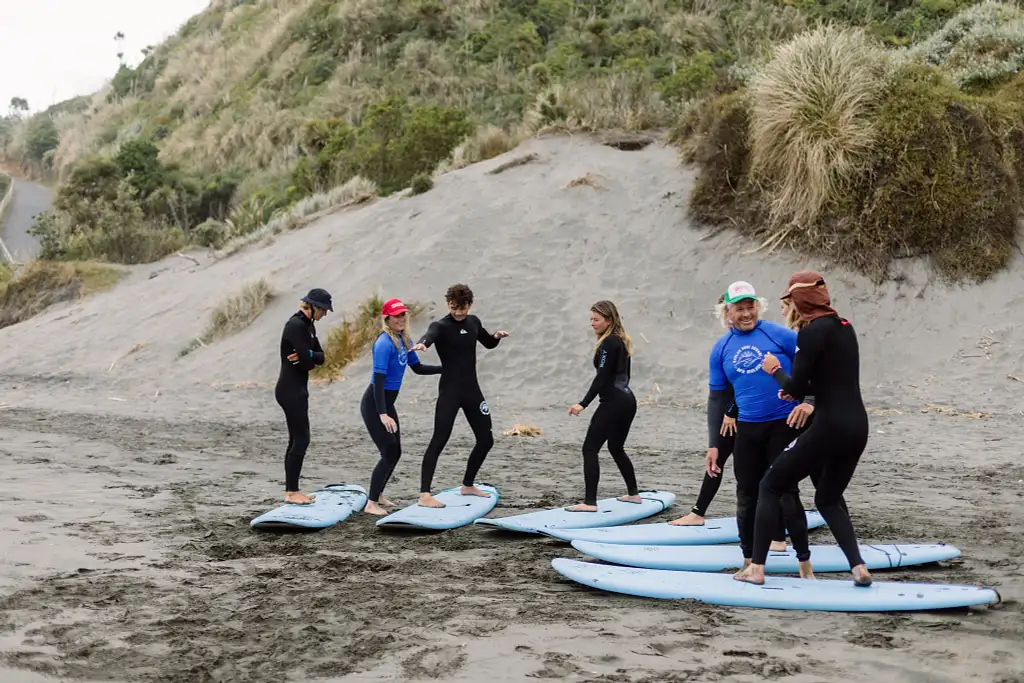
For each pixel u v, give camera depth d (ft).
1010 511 23.75
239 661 13.34
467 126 83.71
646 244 56.70
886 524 22.36
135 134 164.55
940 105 51.75
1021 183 52.11
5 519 21.72
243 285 64.18
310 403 47.34
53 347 69.46
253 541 20.79
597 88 73.82
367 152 85.56
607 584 16.79
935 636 14.25
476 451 24.93
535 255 57.77
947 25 69.56
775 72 55.57
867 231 51.13
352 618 15.25
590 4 119.14
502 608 15.81
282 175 111.24
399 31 128.67
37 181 184.75
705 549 19.63
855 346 16.01
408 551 20.07
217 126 134.72
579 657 13.33
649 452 34.32
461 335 24.07
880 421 39.68
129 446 35.09
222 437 37.99
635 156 65.77
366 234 66.95
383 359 23.08
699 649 13.67
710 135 58.49
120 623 14.93
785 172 54.34
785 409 17.61
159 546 20.07
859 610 15.62
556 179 64.18
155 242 97.19
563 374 48.78
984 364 44.96
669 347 49.49
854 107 52.60
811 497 26.05
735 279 52.54
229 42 175.01
